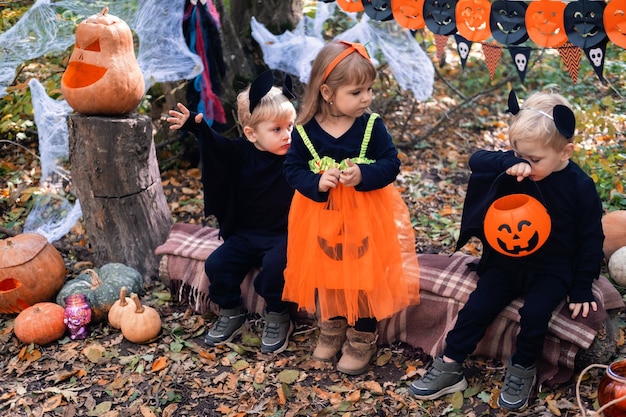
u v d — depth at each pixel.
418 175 5.98
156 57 5.34
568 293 3.13
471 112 7.44
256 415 3.14
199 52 5.25
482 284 3.27
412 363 3.47
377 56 6.92
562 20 2.91
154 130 6.47
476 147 6.72
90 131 4.08
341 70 2.96
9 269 3.95
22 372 3.53
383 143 3.18
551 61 7.79
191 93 5.59
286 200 3.69
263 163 3.62
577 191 3.02
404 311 3.57
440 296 3.51
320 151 3.14
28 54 5.45
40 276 4.02
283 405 3.19
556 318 3.17
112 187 4.20
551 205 3.08
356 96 3.02
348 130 3.14
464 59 3.28
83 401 3.30
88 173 4.18
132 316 3.71
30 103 5.87
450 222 5.04
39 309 3.77
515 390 3.09
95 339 3.78
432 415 3.09
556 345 3.20
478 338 3.20
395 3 3.40
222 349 3.66
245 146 3.66
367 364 3.45
